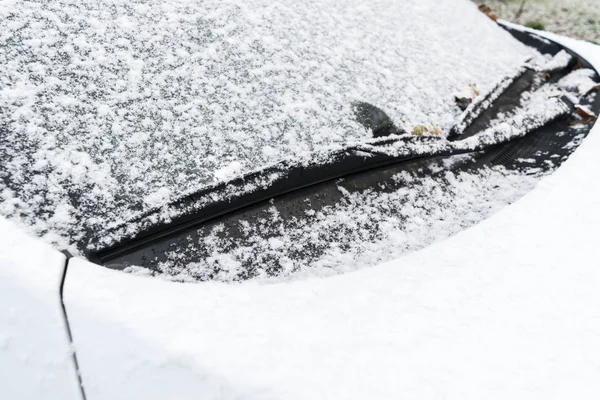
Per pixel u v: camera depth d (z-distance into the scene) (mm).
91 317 1076
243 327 1117
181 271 1219
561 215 1578
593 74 2496
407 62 1973
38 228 1171
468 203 1657
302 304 1197
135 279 1159
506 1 8562
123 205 1236
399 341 1154
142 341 1058
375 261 1386
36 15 1459
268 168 1400
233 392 1020
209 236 1291
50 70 1362
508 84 2180
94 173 1254
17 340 1094
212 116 1442
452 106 1929
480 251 1424
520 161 1879
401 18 2182
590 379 1147
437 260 1378
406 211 1559
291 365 1067
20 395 1102
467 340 1184
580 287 1348
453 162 1790
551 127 2068
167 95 1428
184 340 1065
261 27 1737
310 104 1604
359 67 1823
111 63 1429
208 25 1646
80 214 1204
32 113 1286
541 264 1403
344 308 1206
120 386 1044
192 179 1318
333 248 1390
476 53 2289
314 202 1463
